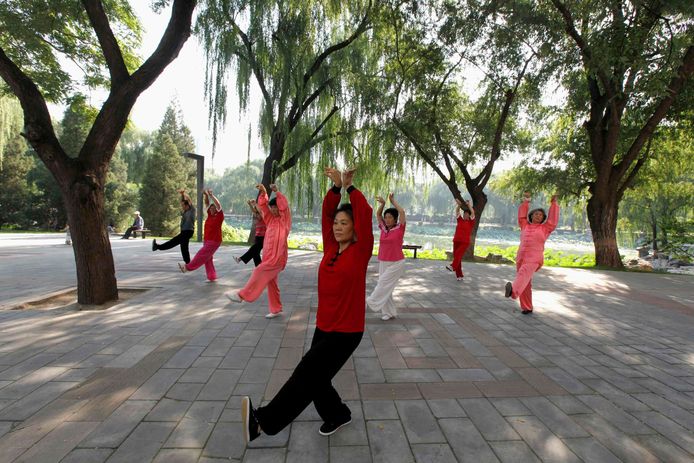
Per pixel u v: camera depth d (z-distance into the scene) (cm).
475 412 301
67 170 572
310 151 1664
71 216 586
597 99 1411
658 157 1681
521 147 1658
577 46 1240
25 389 322
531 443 261
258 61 1539
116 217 3322
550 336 507
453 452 249
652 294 874
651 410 312
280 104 1530
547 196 1959
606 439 268
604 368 401
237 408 297
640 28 1041
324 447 251
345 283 245
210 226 762
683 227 2145
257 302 644
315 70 1562
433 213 8475
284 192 1877
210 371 364
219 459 236
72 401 303
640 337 514
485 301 711
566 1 1158
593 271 1303
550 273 1210
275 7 1484
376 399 320
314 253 1505
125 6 959
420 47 1434
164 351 414
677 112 1396
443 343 466
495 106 1526
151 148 4200
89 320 521
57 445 246
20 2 804
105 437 255
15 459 231
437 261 1420
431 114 1445
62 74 1005
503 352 441
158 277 855
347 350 247
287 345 438
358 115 1582
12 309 573
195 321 527
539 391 342
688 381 372
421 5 1315
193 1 609
